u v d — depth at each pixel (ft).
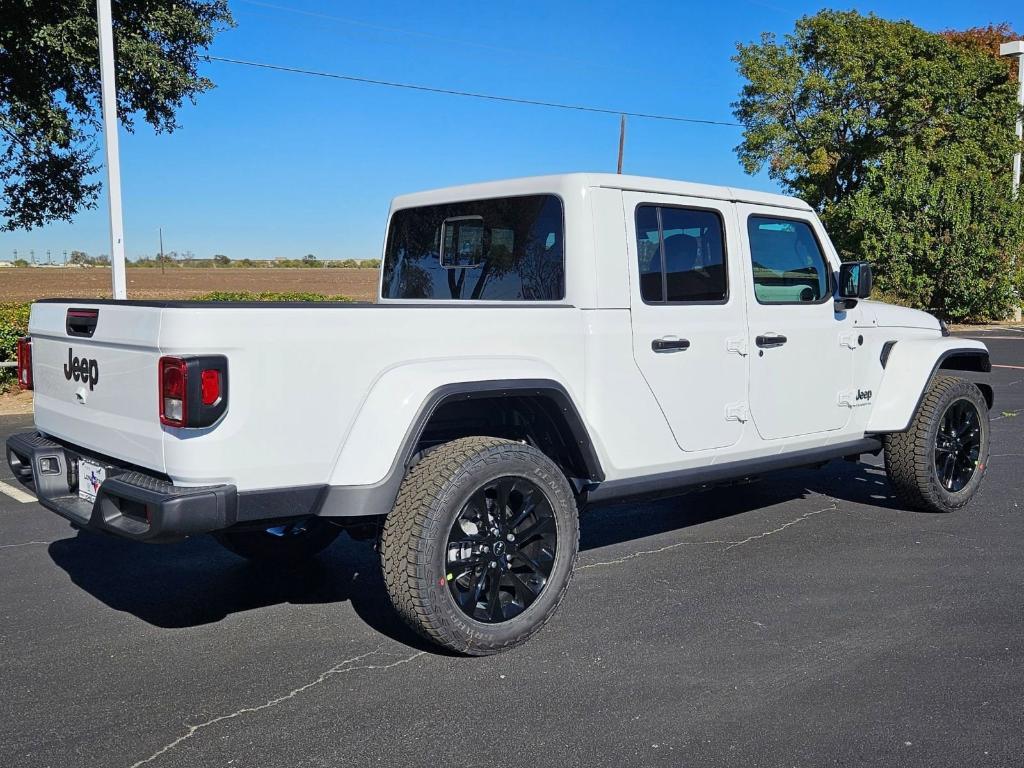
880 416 18.92
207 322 10.41
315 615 14.14
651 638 13.03
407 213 17.40
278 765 9.59
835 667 12.00
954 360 20.75
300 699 11.14
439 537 11.57
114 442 11.71
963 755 9.76
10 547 17.74
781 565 16.46
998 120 98.43
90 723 10.53
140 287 206.18
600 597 14.78
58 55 48.42
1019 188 84.43
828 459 18.22
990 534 18.43
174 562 16.93
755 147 102.42
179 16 53.21
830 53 98.58
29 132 51.65
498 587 12.38
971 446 20.33
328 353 11.24
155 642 13.00
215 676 11.82
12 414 34.65
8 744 10.03
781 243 16.90
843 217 85.20
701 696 11.18
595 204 13.93
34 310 13.93
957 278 80.89
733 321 15.78
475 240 15.75
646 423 14.55
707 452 15.52
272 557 16.48
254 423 10.77
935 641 12.87
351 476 11.46
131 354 11.13
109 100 39.37
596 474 13.70
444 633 11.78
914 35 99.04
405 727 10.41
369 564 16.89
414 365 11.96
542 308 13.25
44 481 13.10
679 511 20.54
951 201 79.92
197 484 10.63
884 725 10.43
